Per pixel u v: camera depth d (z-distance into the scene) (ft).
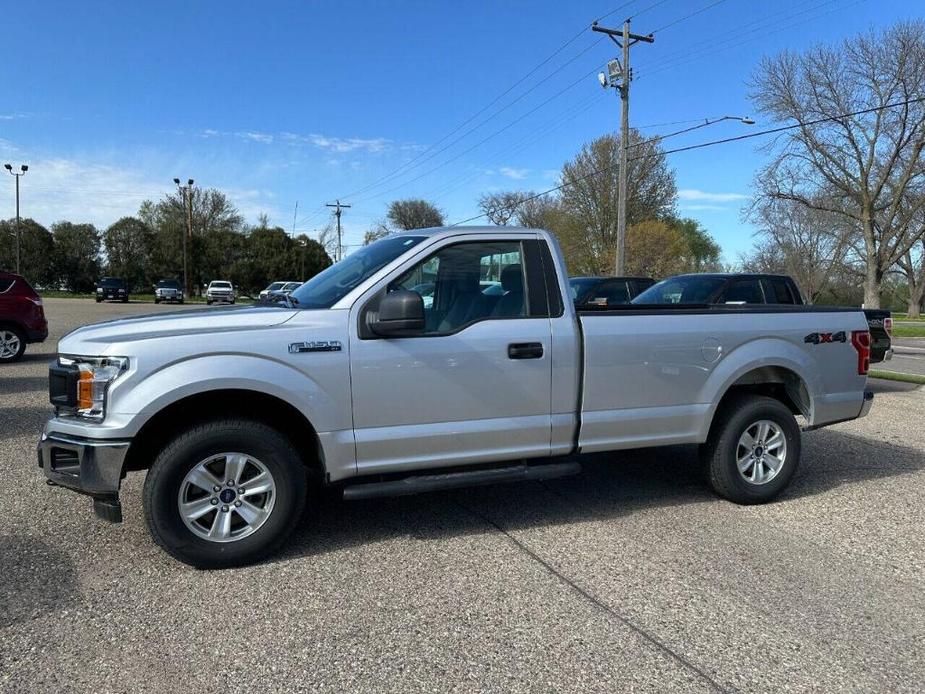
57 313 95.50
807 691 9.33
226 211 270.46
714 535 14.98
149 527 12.53
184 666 9.68
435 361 13.80
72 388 12.60
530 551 13.92
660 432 16.01
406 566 13.12
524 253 14.93
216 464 12.87
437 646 10.30
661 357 15.78
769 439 17.22
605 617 11.25
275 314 13.32
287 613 11.23
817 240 162.40
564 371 14.87
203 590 12.01
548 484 18.54
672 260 149.79
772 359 16.94
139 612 11.19
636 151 160.66
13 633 10.47
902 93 112.27
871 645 10.53
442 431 13.98
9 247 217.56
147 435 13.21
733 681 9.53
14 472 18.52
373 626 10.85
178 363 12.40
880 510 16.81
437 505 16.70
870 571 13.23
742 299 34.42
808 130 118.42
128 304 145.18
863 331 18.47
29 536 14.26
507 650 10.22
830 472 20.17
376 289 13.67
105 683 9.24
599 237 169.68
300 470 13.26
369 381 13.42
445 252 14.38
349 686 9.29
